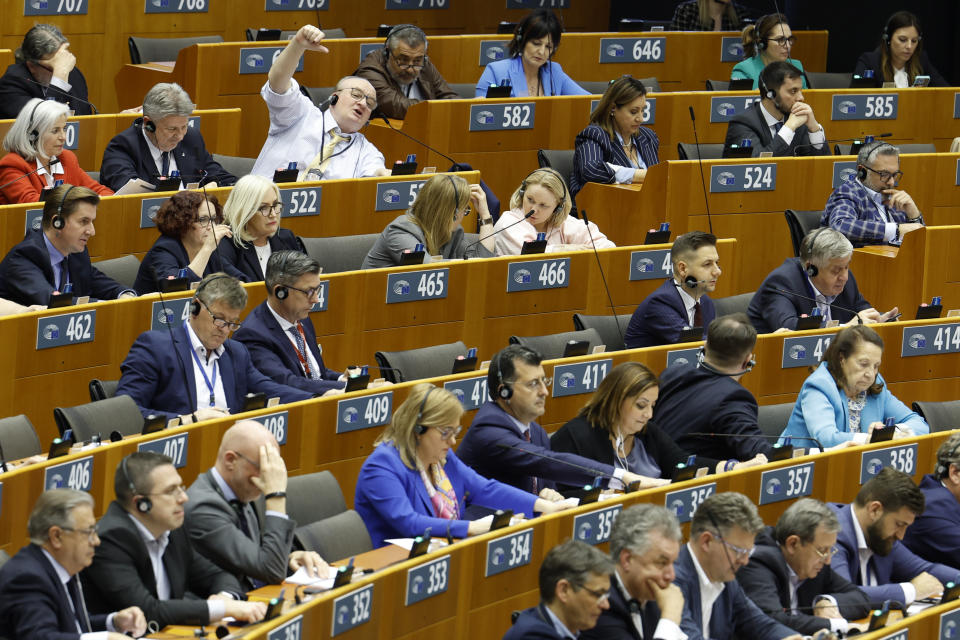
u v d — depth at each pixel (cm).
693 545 1730
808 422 2347
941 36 4322
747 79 3688
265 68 3491
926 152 3578
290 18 3997
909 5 4325
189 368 2153
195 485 1739
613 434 2106
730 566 1712
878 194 3181
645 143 3344
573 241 2911
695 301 2642
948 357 2838
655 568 1642
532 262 2739
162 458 1633
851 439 2311
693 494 2062
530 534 1881
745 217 3269
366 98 3069
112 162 2847
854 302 2866
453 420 1927
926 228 3114
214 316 2150
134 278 2606
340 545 1816
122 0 3712
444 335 2667
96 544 1523
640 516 1658
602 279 2831
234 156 3256
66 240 2420
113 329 2316
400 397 2256
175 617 1580
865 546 2008
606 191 3219
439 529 1861
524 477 2086
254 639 1499
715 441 2236
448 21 4269
